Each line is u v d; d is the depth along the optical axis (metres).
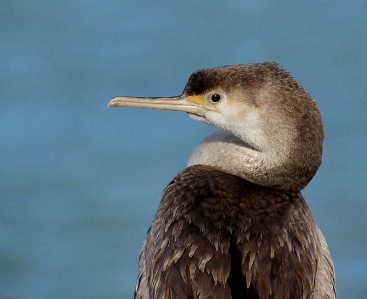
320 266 11.80
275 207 11.44
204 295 10.30
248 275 10.45
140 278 12.00
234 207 11.30
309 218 11.86
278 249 10.78
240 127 12.31
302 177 12.14
